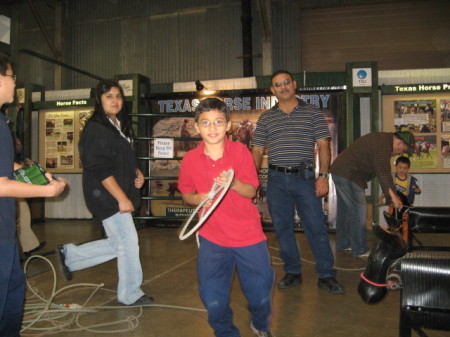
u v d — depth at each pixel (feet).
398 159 16.47
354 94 18.76
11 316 6.10
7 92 5.67
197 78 32.12
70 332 7.97
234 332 6.37
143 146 21.01
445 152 18.43
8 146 5.41
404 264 4.50
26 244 13.79
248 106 19.92
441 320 4.36
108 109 9.23
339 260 13.80
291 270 10.78
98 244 9.53
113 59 33.94
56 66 34.71
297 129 10.52
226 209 6.14
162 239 17.81
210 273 6.23
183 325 8.21
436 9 28.43
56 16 34.76
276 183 10.64
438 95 18.47
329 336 7.56
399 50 28.86
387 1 28.78
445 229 6.72
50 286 11.07
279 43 30.25
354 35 29.48
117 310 9.12
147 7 33.30
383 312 8.77
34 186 5.57
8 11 11.37
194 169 6.35
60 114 23.61
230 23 31.48
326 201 18.98
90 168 8.70
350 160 13.76
